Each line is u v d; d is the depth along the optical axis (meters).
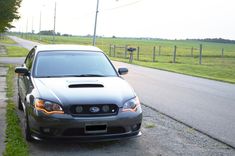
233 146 6.52
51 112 5.79
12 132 6.66
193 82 16.59
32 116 6.00
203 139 6.91
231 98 12.04
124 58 36.69
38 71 7.16
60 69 7.21
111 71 7.44
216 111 9.65
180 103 10.69
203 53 63.16
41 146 6.19
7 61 24.73
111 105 5.94
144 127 7.64
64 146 6.20
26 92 6.92
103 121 5.80
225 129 7.71
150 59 37.09
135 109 6.14
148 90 13.27
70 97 5.92
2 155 5.52
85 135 5.79
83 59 7.56
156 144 6.46
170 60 36.69
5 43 67.62
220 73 22.70
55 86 6.35
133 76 18.16
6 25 23.84
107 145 6.32
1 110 8.65
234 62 38.84
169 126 7.80
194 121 8.36
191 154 5.98
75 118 5.74
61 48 7.89
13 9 22.89
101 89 6.29
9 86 12.49
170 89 13.76
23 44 66.06
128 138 6.11
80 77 6.98
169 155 5.89
